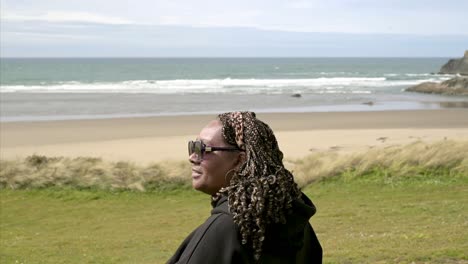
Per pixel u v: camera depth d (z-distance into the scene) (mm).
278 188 2080
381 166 15906
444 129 33844
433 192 14133
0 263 9195
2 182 16125
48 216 13922
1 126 35969
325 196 14477
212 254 2010
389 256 7242
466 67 125875
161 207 14469
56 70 160500
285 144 27422
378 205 12852
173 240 10594
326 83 92438
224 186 2229
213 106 51906
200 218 12984
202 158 2225
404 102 57219
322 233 10070
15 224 13266
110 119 40000
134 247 10133
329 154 17516
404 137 29875
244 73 142250
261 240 2021
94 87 77938
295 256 2203
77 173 16328
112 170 16453
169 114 44250
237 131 2195
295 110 47969
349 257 7355
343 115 42875
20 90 71562
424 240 8297
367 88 80312
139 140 29766
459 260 6906
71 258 9367
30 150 26797
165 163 17047
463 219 10492
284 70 165375
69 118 41031
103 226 12688
